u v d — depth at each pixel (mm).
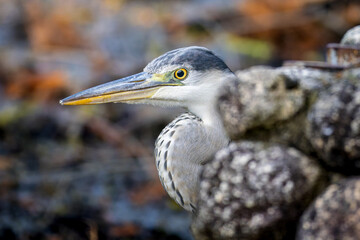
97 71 13133
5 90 12656
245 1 15047
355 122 3482
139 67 13469
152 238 8805
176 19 15047
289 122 3781
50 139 11500
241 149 3863
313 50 14133
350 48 5254
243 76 3898
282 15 14461
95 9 15633
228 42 13945
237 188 3814
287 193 3684
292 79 3869
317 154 3701
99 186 10047
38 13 14906
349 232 3410
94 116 11695
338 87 3643
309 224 3551
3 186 9914
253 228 3770
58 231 8836
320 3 14531
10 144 11250
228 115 3898
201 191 4008
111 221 9109
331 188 3570
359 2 14320
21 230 8805
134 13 15672
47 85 12484
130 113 11859
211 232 3979
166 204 9555
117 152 11070
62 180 10172
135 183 10125
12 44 14297
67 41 14164
